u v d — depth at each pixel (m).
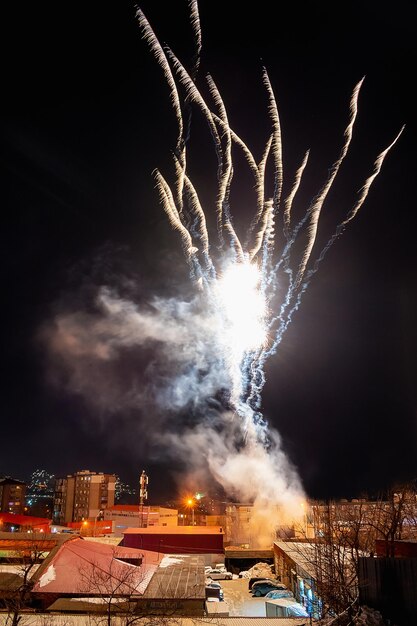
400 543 17.83
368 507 27.61
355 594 19.47
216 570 41.34
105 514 79.00
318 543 25.81
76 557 26.53
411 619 13.80
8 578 23.86
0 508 104.94
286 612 24.19
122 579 23.61
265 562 44.25
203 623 20.80
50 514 119.75
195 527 52.16
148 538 46.72
